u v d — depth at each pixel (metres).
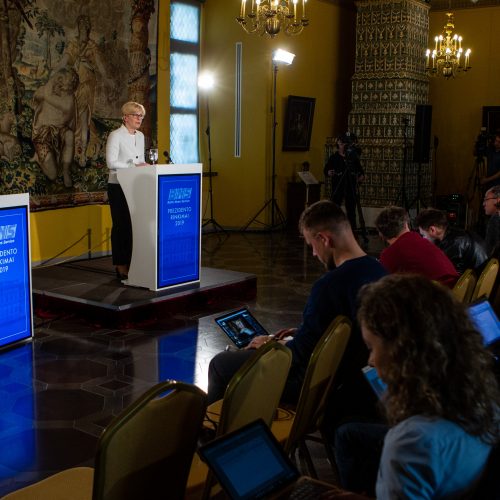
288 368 2.33
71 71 7.81
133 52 8.59
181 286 6.23
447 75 11.48
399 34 11.62
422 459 1.38
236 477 1.67
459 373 1.42
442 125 12.88
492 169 10.52
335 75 12.62
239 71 11.11
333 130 12.75
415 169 12.11
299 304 6.46
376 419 2.63
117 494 1.78
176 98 10.77
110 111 8.37
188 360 4.85
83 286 6.19
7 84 7.11
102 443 1.69
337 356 2.56
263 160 11.23
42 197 7.61
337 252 2.86
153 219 5.89
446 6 12.59
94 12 8.02
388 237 4.06
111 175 6.35
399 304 1.44
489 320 3.03
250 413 2.20
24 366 4.68
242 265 8.38
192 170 6.14
